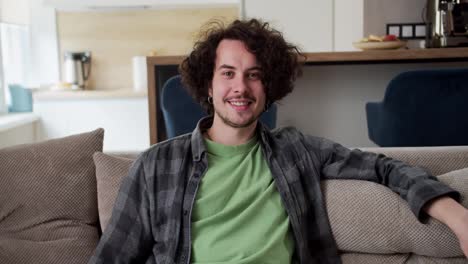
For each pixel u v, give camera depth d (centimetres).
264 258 134
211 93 156
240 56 143
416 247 137
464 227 122
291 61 158
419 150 163
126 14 418
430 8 316
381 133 250
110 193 156
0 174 159
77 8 412
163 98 243
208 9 414
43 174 160
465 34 296
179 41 420
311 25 390
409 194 135
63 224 158
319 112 306
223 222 139
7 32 397
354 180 149
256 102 145
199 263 135
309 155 152
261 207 140
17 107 404
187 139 152
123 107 377
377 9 392
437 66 297
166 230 140
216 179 143
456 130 241
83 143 167
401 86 233
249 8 394
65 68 415
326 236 144
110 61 423
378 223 139
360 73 300
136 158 158
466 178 139
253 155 149
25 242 154
